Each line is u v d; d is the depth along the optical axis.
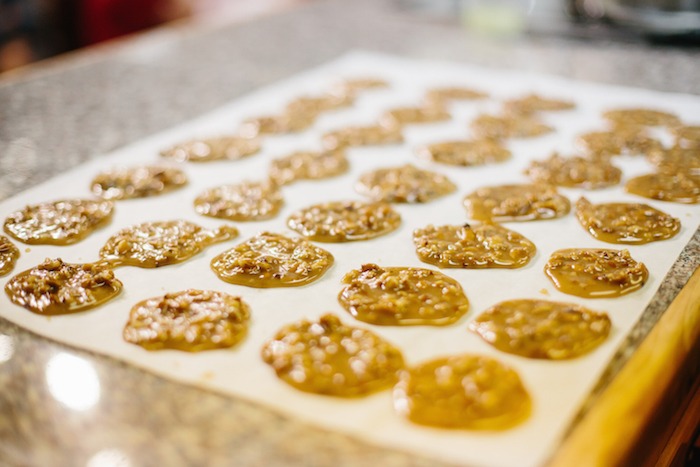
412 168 0.77
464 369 0.53
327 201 0.72
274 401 0.51
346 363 0.53
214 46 1.14
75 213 0.69
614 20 1.12
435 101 0.93
